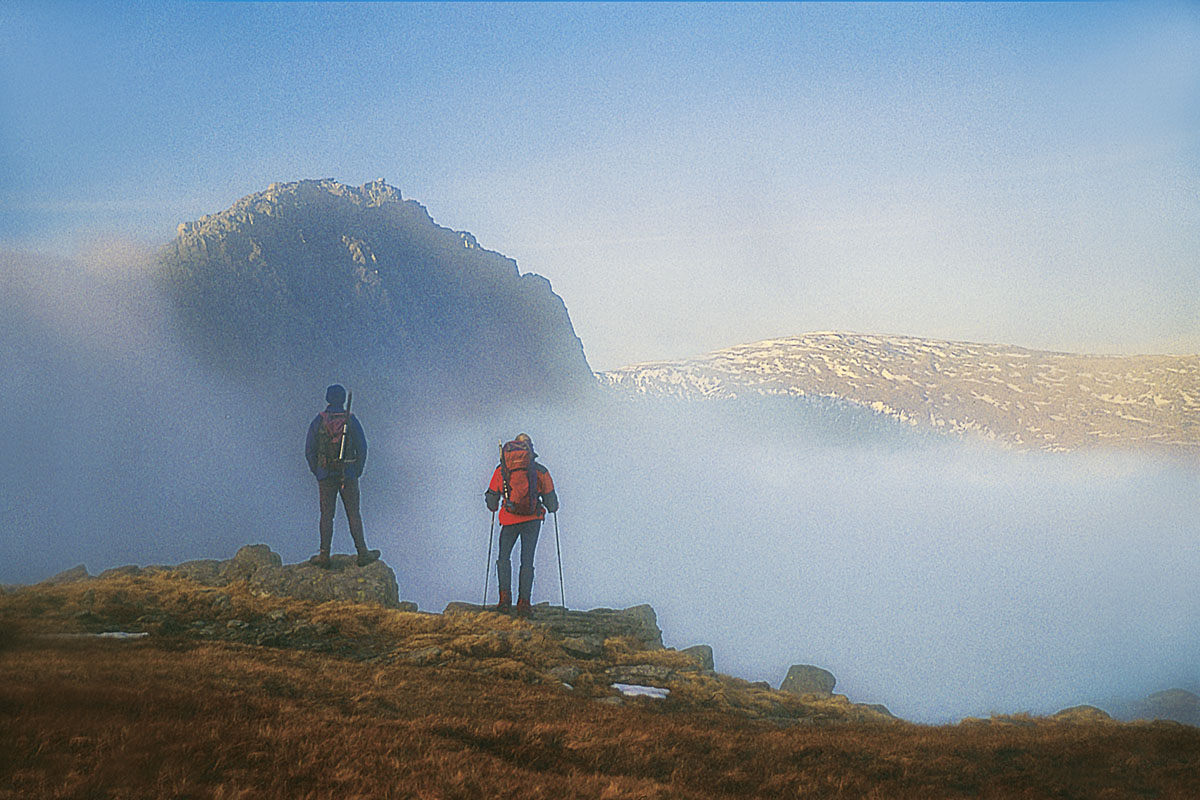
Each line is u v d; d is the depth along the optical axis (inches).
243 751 272.1
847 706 484.1
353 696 356.8
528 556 604.4
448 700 370.9
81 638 408.2
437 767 280.5
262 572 585.9
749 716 422.0
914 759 338.6
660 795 279.6
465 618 541.0
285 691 352.8
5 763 243.0
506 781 274.2
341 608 535.5
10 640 387.5
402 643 484.4
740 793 296.2
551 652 492.7
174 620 486.6
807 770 320.8
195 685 337.7
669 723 370.6
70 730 267.9
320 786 255.0
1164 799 303.0
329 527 609.0
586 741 330.6
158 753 257.8
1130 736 377.1
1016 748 359.9
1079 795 307.7
